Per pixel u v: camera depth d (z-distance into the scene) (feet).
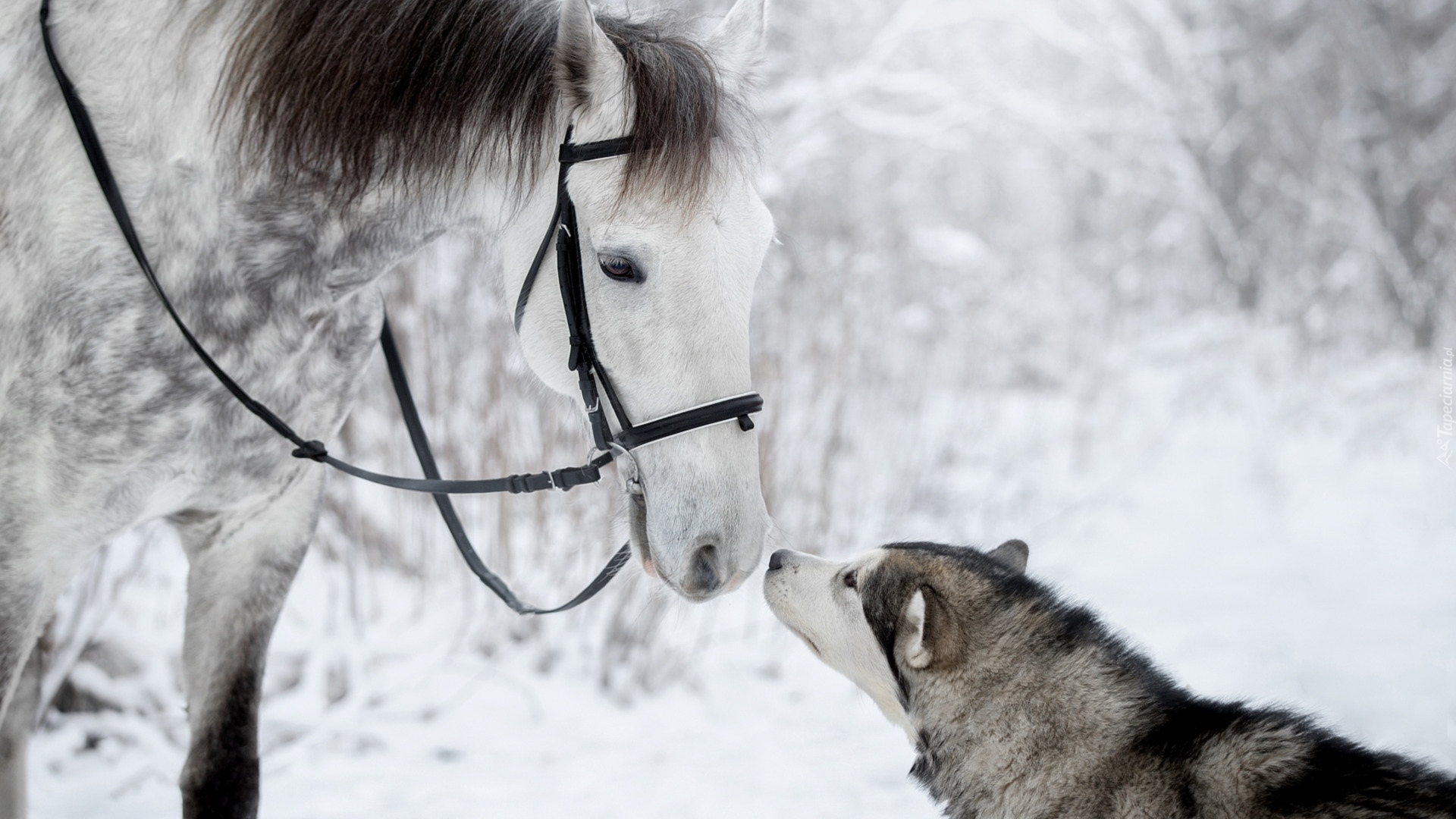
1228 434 38.42
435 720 16.38
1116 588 22.67
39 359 8.89
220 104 9.11
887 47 40.45
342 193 9.30
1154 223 69.97
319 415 10.40
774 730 16.76
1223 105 67.46
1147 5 64.85
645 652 18.07
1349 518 28.04
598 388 9.30
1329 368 45.83
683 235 8.79
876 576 11.13
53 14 9.16
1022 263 58.95
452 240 20.30
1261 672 17.06
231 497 10.00
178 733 15.17
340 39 9.15
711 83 8.97
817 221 32.55
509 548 19.16
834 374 25.20
